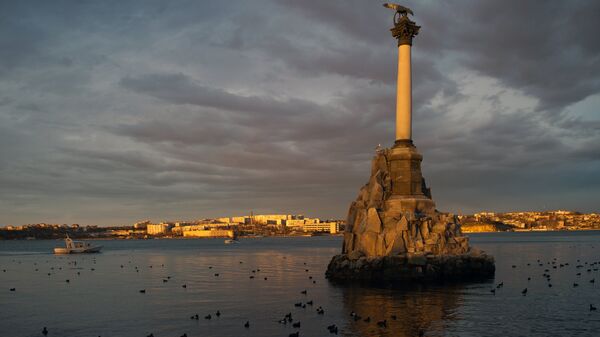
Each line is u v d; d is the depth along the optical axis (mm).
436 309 55688
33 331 50125
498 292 67188
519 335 44812
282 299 65375
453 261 78500
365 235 82125
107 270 120250
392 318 51062
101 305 64000
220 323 51188
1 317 57094
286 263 135875
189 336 46156
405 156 83812
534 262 123250
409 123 85375
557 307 56875
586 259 132875
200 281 90688
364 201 88875
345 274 82375
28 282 93750
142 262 150750
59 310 61000
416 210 82875
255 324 50312
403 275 76750
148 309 60250
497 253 165125
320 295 67062
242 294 71125
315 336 44969
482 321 49875
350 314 53750
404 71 84188
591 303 59219
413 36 84750
